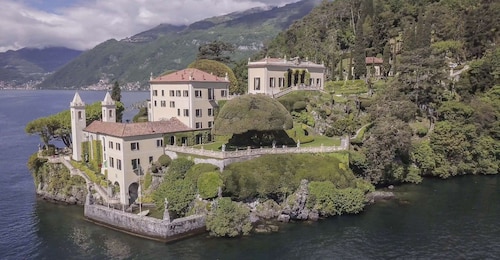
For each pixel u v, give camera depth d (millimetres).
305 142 91688
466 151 98750
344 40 174875
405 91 113188
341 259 55500
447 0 168875
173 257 56250
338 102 111250
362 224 67438
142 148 78000
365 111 109250
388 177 89625
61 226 69312
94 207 71250
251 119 79250
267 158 75375
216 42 159375
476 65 118438
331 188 71500
